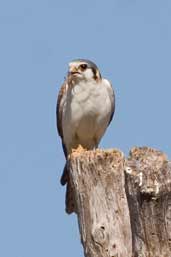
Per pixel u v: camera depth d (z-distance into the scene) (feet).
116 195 42.29
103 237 41.50
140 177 35.24
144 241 35.17
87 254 42.11
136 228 35.55
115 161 42.93
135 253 35.63
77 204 43.57
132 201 35.63
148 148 37.17
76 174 43.50
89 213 42.55
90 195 42.73
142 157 36.27
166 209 34.96
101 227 41.70
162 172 35.09
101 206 42.29
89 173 43.06
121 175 42.57
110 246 41.34
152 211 34.99
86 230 42.37
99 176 42.80
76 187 43.50
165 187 34.83
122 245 41.27
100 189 42.63
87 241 42.19
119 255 41.06
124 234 41.42
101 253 41.42
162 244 34.94
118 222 41.70
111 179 42.63
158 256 34.88
